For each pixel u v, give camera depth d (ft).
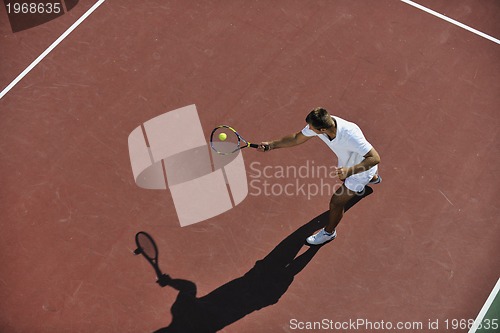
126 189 33.91
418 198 33.68
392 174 34.40
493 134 35.81
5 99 37.14
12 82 37.78
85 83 37.63
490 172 34.50
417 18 40.09
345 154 28.81
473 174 34.45
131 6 40.65
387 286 31.27
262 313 30.53
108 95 37.17
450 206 33.45
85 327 30.17
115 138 35.63
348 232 32.68
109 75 37.88
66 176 34.37
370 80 37.60
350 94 37.09
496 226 32.91
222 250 32.19
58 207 33.40
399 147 35.27
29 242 32.37
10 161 34.88
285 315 30.48
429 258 32.01
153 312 30.53
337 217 30.45
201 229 32.76
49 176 34.40
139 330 30.07
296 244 32.40
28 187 34.01
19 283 31.24
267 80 37.63
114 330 30.07
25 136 35.78
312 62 38.27
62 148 35.32
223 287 31.19
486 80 37.70
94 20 40.14
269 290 31.14
